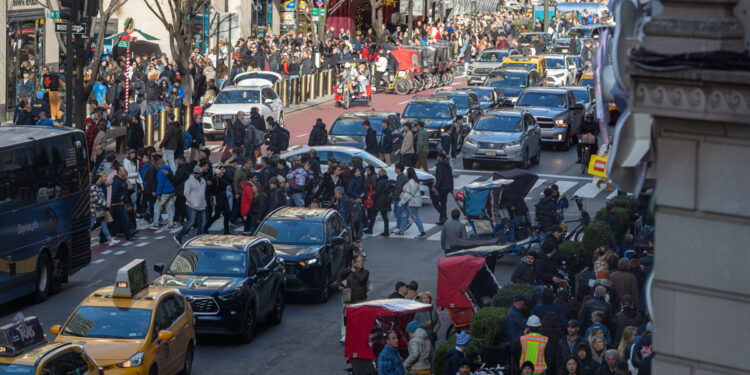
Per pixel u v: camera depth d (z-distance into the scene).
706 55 9.46
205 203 55.12
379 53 126.94
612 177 11.02
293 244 46.38
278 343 39.56
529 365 28.83
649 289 10.88
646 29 10.22
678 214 10.11
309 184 60.84
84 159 48.28
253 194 54.75
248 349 38.62
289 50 116.31
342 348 39.00
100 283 47.91
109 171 59.50
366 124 73.62
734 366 9.82
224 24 118.00
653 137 10.57
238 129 73.75
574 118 89.75
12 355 25.84
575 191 70.62
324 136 75.00
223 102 88.69
